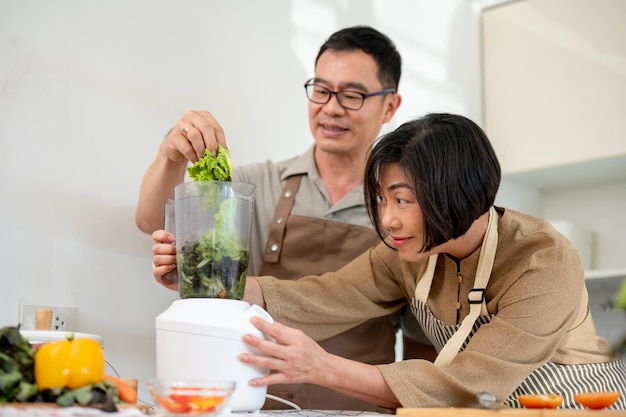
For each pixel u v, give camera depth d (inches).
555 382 57.4
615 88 111.6
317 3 96.9
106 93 73.1
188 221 51.3
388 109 82.5
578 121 114.1
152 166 68.4
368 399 52.6
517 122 119.9
